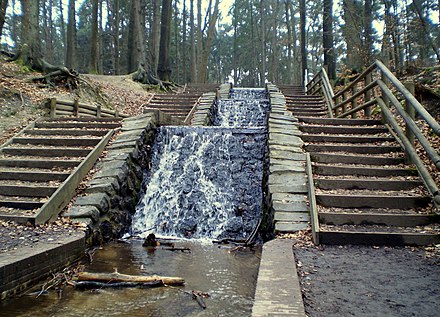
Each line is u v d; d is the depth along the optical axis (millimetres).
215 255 6004
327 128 9070
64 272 4969
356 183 6695
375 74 16766
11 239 5156
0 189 6855
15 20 27391
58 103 10992
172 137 9742
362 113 11477
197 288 4598
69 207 6555
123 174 7594
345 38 20078
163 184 8805
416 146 7809
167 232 7836
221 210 8219
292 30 40750
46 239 5250
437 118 8555
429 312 3047
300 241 5344
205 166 9148
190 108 15719
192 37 29438
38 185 6980
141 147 8812
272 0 48281
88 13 45594
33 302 4137
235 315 3848
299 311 2924
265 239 6762
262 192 8219
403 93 6965
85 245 5797
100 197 6664
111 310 3979
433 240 5137
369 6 18297
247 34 55500
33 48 14477
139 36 21797
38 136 9172
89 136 9133
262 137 9438
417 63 15508
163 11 23891
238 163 9094
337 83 18469
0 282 3957
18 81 12352
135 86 19734
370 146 7992
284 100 15891
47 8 40094
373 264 4355
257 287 3459
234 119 16328
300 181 6828
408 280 3803
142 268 5277
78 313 3895
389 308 3121
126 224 7609
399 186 6598
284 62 55938
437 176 6660
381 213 5855
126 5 38188
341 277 3898
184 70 32906
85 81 14672
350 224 5715
